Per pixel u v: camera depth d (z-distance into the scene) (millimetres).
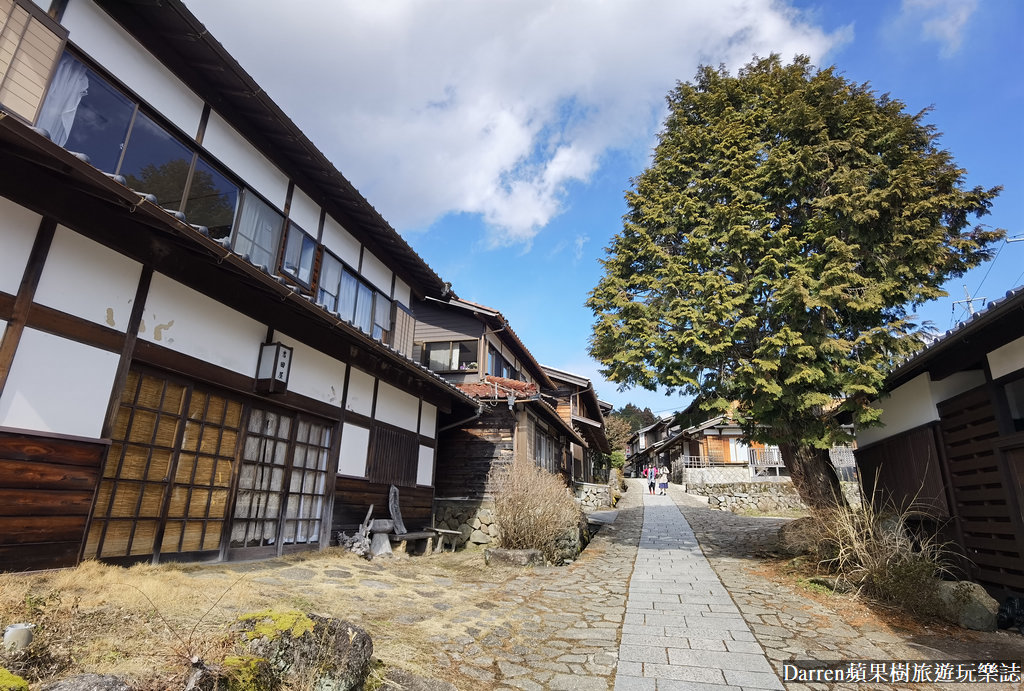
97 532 4992
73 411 4648
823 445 8938
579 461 27062
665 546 12156
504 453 13820
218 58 6590
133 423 5414
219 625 4074
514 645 5395
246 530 6828
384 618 5520
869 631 6004
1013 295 5367
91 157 5629
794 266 9352
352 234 10695
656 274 10828
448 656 4875
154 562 5531
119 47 5938
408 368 9312
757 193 10430
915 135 9914
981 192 9070
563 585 8070
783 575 8680
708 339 9688
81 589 4117
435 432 12305
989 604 6160
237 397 6816
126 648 3377
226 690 2885
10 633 2924
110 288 5078
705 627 6086
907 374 8633
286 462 7605
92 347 4863
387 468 10055
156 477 5629
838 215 9508
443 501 13102
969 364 7410
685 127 11859
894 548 7129
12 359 4215
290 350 7191
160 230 5320
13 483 4129
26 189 4324
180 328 5855
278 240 8547
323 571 6855
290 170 8820
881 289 8867
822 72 10383
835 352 8914
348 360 9094
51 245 4566
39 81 4809
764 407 9031
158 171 6469
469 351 16469
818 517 8852
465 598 6859
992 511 6965
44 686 2518
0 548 4004
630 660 5066
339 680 3469
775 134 10859
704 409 9922
